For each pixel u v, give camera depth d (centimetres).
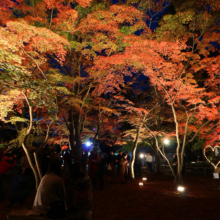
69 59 1464
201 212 794
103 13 1198
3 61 635
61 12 1173
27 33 884
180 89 1310
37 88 720
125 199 991
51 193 522
